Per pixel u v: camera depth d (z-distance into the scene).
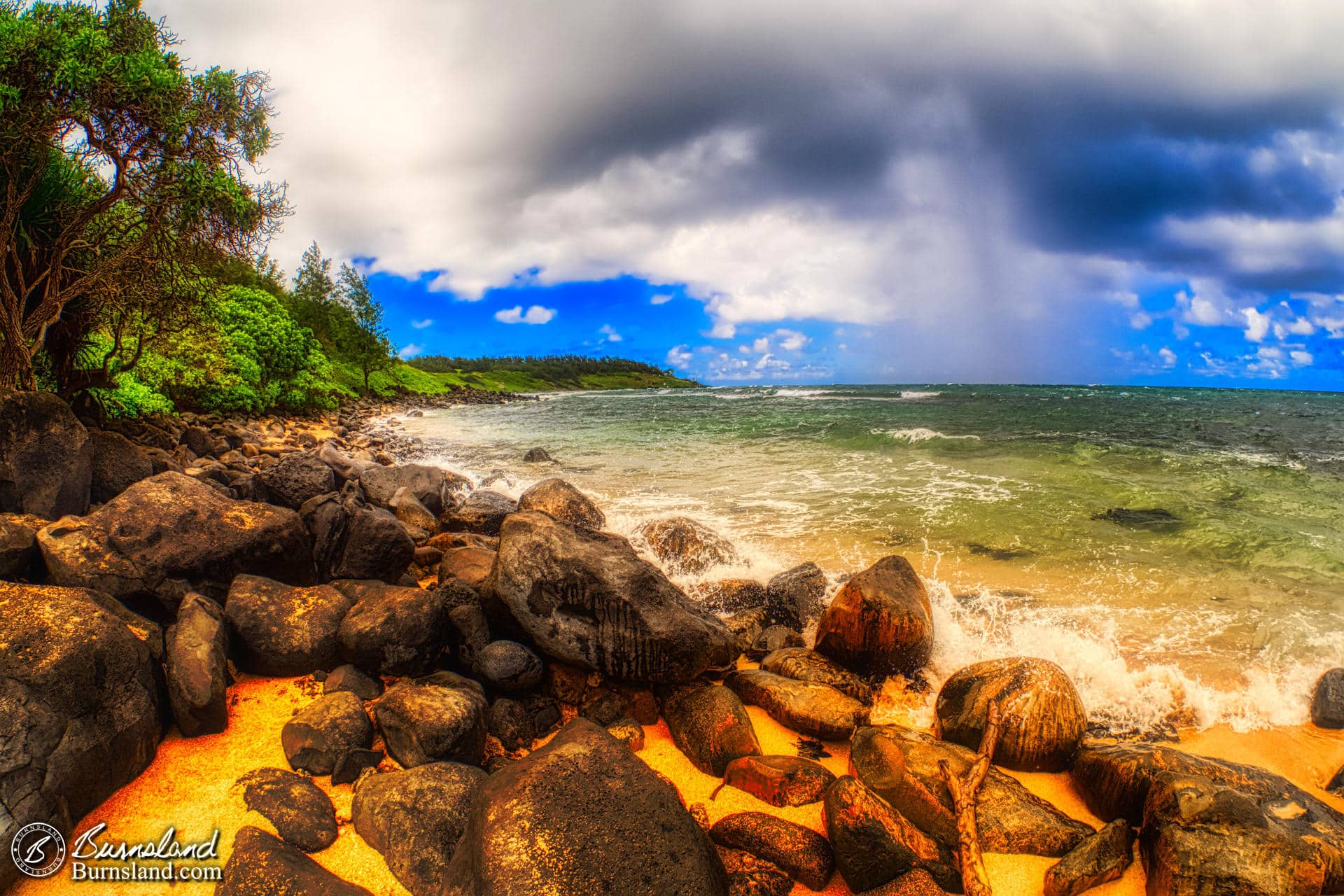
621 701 5.42
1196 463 15.20
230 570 5.97
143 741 4.26
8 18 6.94
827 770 4.51
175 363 18.36
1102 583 8.09
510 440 24.56
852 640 5.98
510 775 3.58
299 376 27.80
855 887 3.62
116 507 5.81
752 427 27.08
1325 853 3.55
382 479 11.37
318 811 3.95
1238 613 7.24
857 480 14.32
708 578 8.57
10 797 3.46
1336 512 10.95
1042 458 16.30
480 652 5.52
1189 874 3.50
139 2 8.23
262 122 8.99
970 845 3.81
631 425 30.42
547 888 2.99
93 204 8.40
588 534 6.12
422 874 3.49
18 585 4.45
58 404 7.24
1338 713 5.32
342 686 5.15
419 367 110.69
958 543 9.64
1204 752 5.05
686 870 3.26
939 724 5.22
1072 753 4.75
